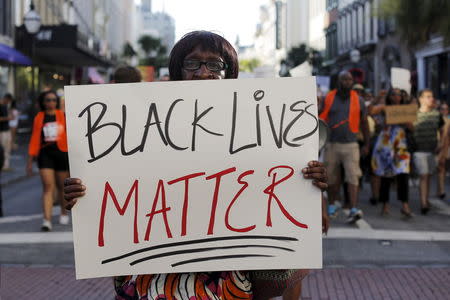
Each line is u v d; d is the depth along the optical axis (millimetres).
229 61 2244
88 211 2082
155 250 2082
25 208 9805
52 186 7574
